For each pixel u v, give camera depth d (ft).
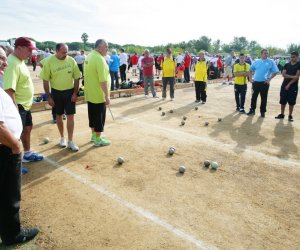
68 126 20.90
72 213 13.51
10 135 9.22
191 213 13.53
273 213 13.64
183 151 21.42
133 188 15.85
